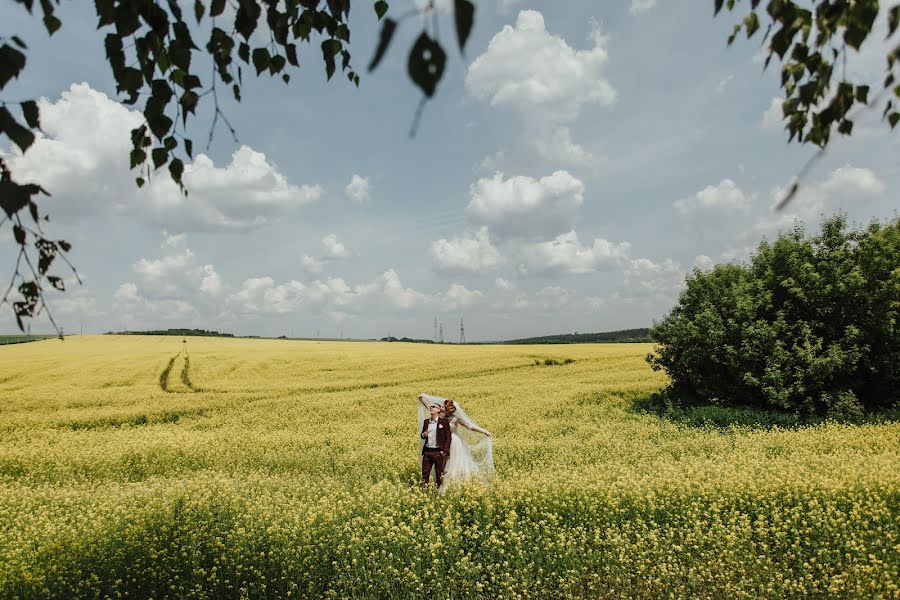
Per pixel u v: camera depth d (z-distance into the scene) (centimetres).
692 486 876
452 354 4359
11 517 831
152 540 677
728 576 607
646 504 791
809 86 245
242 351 4822
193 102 275
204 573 612
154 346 5597
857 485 822
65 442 1606
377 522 729
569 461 1242
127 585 604
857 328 1722
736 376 1877
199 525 733
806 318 1859
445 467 1013
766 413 1720
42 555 643
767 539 699
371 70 136
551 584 620
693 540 677
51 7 211
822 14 217
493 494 840
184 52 257
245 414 2217
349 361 3994
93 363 3919
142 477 1265
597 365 3681
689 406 1947
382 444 1530
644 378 2961
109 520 754
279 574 628
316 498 923
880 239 1755
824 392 1702
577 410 2095
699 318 1938
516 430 1745
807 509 781
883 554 621
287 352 4691
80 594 583
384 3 316
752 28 261
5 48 187
